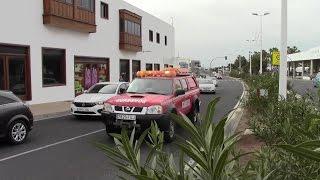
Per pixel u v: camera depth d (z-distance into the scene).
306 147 1.99
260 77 23.58
